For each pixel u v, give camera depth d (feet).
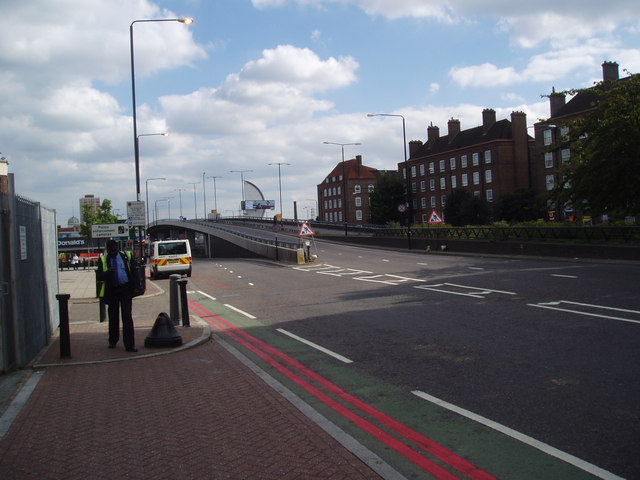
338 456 14.71
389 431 17.03
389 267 87.56
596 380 20.98
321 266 102.06
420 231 138.82
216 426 17.37
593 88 88.02
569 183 95.35
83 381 23.52
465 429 16.84
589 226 82.94
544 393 19.83
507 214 209.87
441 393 20.66
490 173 247.70
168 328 31.40
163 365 26.66
